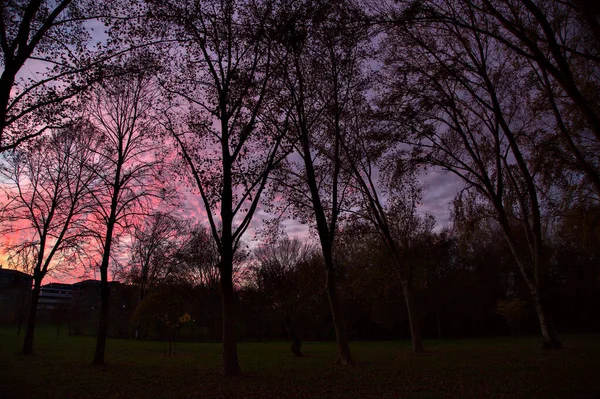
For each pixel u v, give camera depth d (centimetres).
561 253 5206
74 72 1415
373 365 2023
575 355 1909
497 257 5584
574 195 2200
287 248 5444
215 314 6022
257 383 1521
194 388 1449
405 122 2462
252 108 1967
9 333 5831
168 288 3547
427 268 3959
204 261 5147
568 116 2200
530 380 1297
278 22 1780
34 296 2948
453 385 1310
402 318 5328
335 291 2153
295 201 2297
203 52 1816
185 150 1875
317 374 1736
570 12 1748
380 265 3256
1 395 1334
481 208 2603
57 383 1606
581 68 2056
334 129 2309
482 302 5575
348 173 2489
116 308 6575
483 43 2355
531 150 2428
